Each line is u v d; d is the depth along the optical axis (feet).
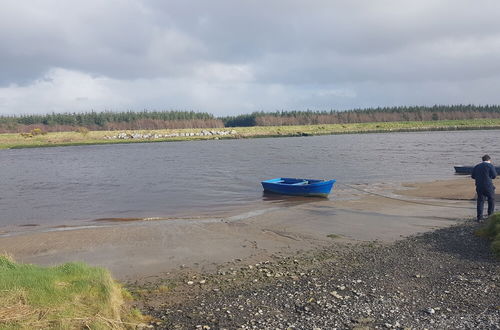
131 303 30.04
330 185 79.20
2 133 555.69
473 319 24.63
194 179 118.42
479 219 49.88
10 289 25.32
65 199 88.94
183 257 42.83
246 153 224.12
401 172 119.65
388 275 33.60
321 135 470.39
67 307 24.75
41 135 501.97
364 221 57.47
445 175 110.63
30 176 138.92
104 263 41.52
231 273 36.78
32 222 65.21
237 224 57.93
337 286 31.50
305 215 62.95
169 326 25.61
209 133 531.09
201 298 30.66
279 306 28.09
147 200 84.53
